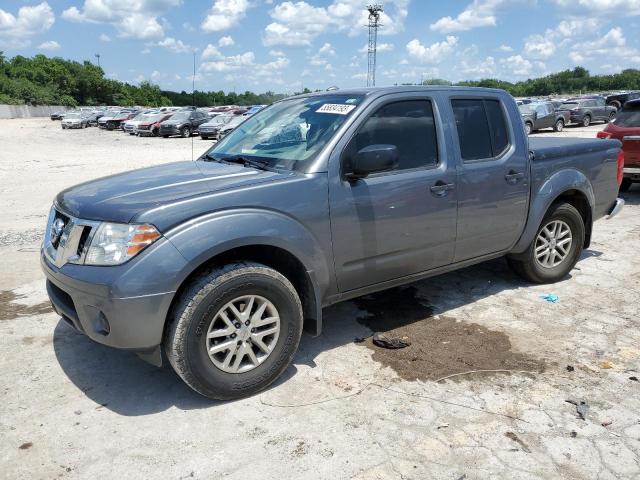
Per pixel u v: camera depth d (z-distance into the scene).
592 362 3.70
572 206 5.20
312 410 3.16
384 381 3.48
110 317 2.92
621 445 2.83
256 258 3.46
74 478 2.62
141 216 2.93
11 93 77.69
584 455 2.75
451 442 2.86
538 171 4.82
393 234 3.83
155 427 3.02
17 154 20.88
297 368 3.67
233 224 3.09
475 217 4.35
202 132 30.19
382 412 3.13
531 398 3.27
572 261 5.32
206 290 3.01
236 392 3.23
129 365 3.73
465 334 4.17
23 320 4.48
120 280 2.87
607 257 6.14
